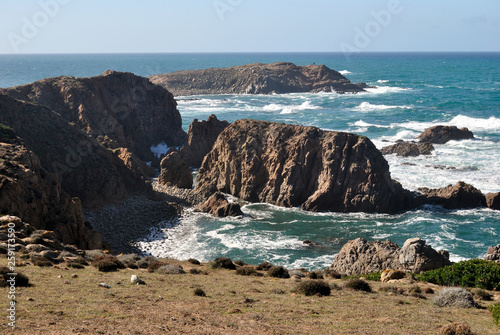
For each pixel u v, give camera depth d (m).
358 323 18.30
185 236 59.81
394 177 83.00
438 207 70.00
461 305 23.08
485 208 69.25
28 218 46.16
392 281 32.06
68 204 51.41
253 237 59.25
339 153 72.69
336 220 65.88
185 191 79.31
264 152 77.94
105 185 70.00
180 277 29.55
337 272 39.06
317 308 20.91
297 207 72.12
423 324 18.48
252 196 76.06
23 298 19.27
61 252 34.66
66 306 18.58
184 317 18.06
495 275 29.34
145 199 73.19
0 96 76.31
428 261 37.81
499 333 17.52
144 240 58.19
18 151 55.53
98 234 51.81
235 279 30.22
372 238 58.66
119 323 16.55
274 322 17.92
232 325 17.12
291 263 50.88
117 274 28.70
